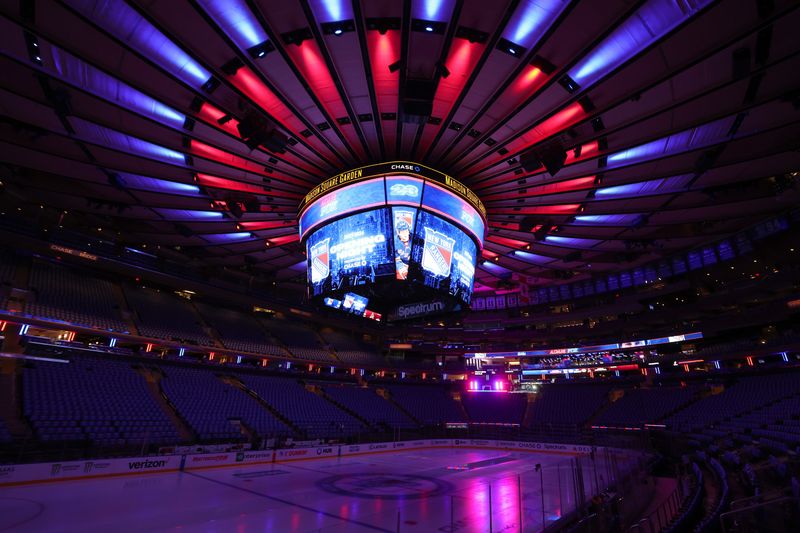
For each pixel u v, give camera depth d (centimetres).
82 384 2745
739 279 3703
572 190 2266
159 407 2938
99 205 2592
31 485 1823
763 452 2230
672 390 4422
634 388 4753
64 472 1948
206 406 3231
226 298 4328
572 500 1711
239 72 1493
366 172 2186
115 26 1255
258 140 1736
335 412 4175
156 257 3753
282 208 2670
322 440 3466
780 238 3133
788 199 2219
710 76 1436
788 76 1435
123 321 3375
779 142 1803
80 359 2938
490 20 1253
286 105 1680
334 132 1931
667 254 3581
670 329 4453
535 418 4956
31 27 1228
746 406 3491
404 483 2088
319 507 1552
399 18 1262
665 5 1170
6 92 1544
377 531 1262
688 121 1672
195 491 1805
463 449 4025
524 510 1532
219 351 3866
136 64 1430
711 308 4006
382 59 1451
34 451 2045
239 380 3916
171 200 2488
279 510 1498
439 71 1409
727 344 4184
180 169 2125
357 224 2195
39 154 1973
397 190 2131
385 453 3559
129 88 1555
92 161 2000
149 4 1190
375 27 1290
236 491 1823
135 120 1733
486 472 2502
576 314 4909
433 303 2716
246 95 1584
